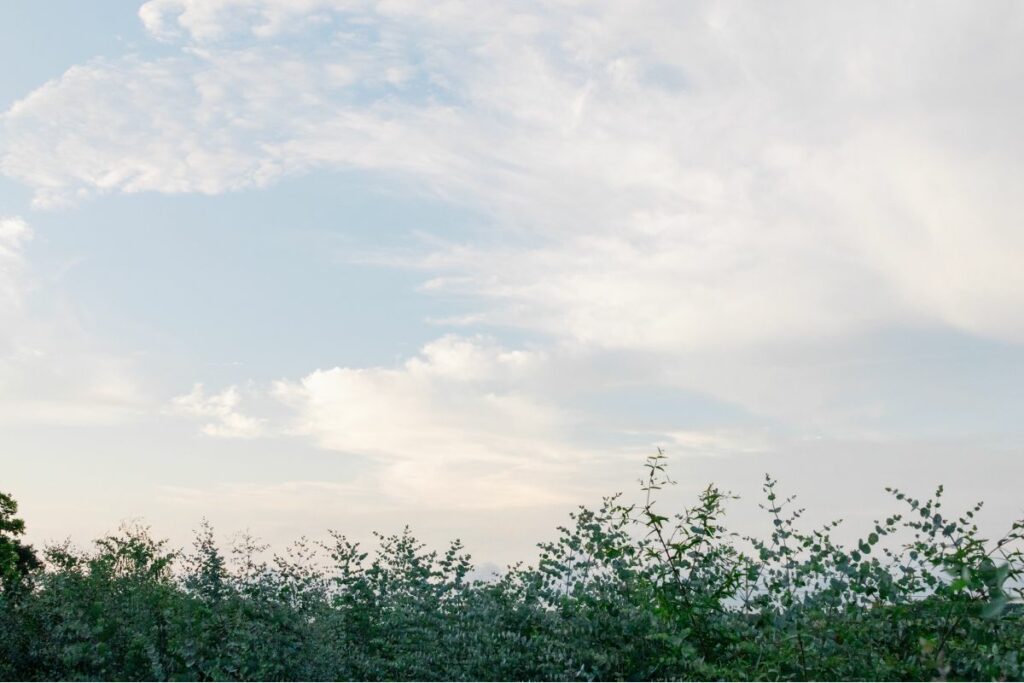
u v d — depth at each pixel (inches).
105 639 256.8
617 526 263.7
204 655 247.8
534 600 261.7
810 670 201.2
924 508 232.1
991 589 174.4
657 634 220.1
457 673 238.8
